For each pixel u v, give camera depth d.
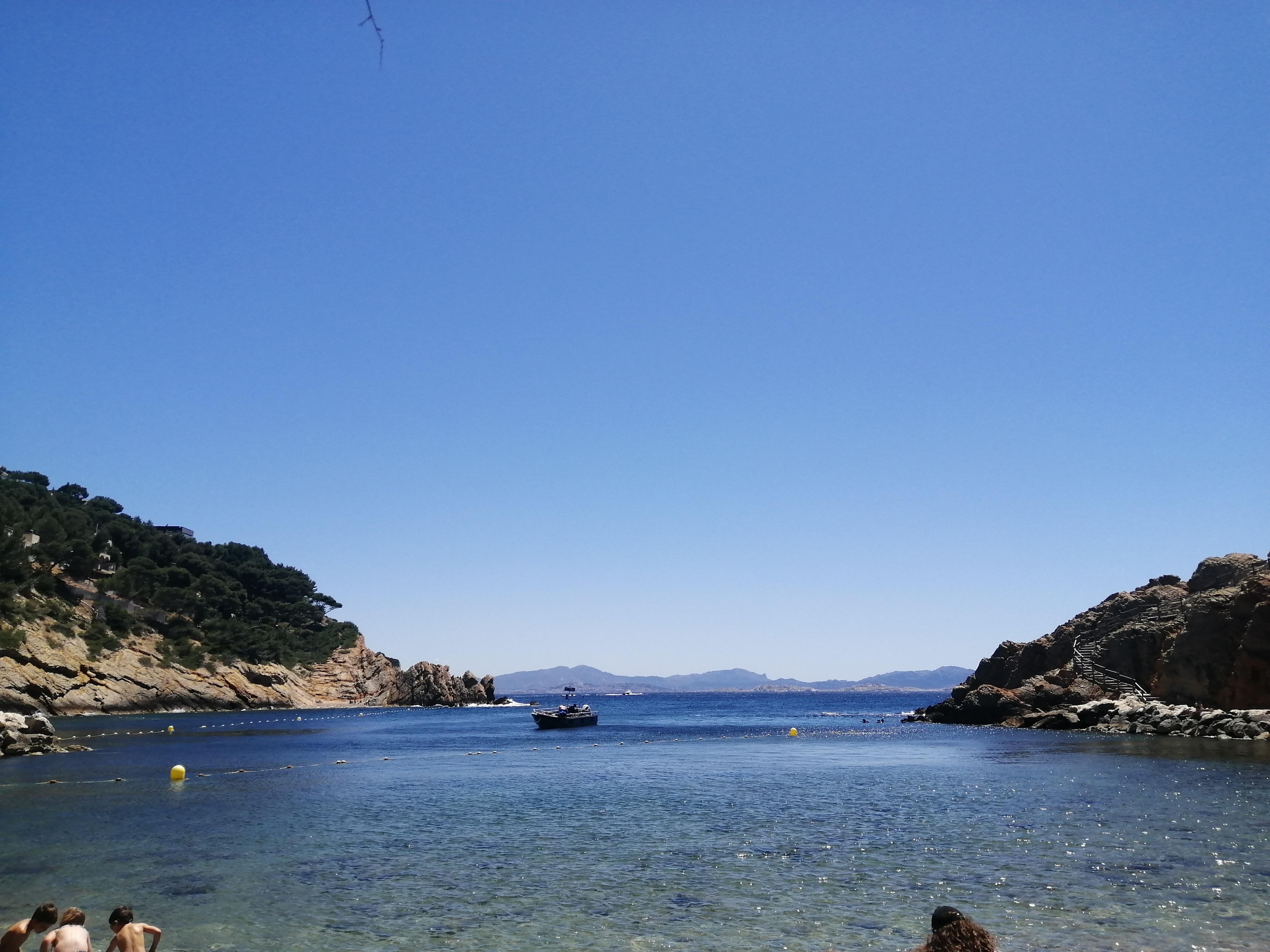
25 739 71.56
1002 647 124.56
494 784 52.16
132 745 82.81
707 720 155.50
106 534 171.50
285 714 161.25
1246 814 36.88
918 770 56.78
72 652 134.38
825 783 50.41
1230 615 84.94
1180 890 24.84
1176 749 67.19
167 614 167.00
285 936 21.62
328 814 40.31
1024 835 32.78
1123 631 99.62
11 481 175.25
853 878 26.58
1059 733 88.31
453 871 28.17
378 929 22.16
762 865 28.53
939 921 9.72
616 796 45.78
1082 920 22.19
